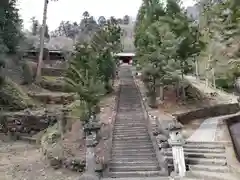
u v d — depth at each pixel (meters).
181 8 24.31
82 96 16.73
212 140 14.11
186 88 25.36
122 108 22.53
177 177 11.05
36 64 37.09
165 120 16.72
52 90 31.22
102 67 25.97
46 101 27.73
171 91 25.62
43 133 21.02
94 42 26.31
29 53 40.75
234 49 14.88
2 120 22.58
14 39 29.55
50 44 50.28
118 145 15.17
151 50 22.44
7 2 28.23
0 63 26.20
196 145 13.53
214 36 16.53
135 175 12.34
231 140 13.63
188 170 11.62
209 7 20.39
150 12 27.22
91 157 12.41
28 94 28.09
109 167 13.05
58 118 21.25
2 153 17.77
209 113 22.39
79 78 17.83
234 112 24.19
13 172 13.89
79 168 13.45
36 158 16.41
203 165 11.60
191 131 17.30
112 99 25.19
